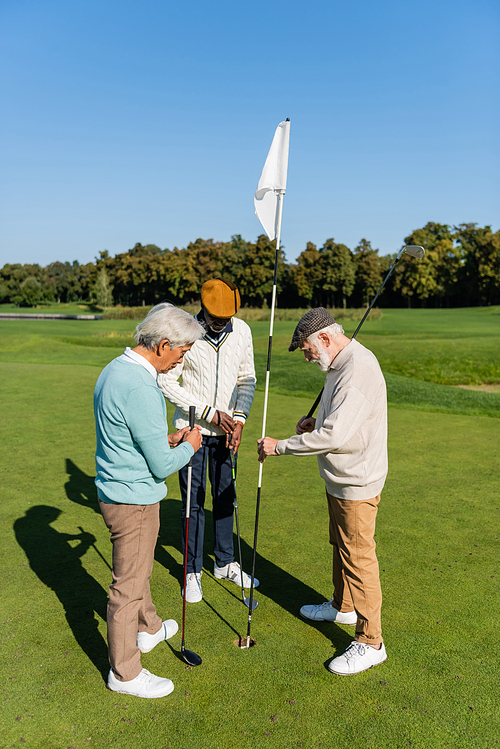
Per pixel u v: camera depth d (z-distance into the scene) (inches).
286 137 102.0
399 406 333.4
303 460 218.5
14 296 4352.9
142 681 88.4
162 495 89.7
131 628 87.4
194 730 80.4
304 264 3193.9
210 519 170.9
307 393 370.6
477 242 2795.3
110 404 82.9
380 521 158.2
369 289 3048.7
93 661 96.2
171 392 120.6
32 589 119.7
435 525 155.3
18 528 151.6
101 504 87.9
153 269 3533.5
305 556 138.2
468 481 192.5
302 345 98.7
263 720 82.5
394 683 91.4
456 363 622.8
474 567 130.9
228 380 125.2
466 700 87.2
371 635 95.9
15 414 290.4
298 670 95.0
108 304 3400.6
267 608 116.1
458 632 105.4
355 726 81.4
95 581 123.8
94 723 81.6
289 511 165.5
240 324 127.4
